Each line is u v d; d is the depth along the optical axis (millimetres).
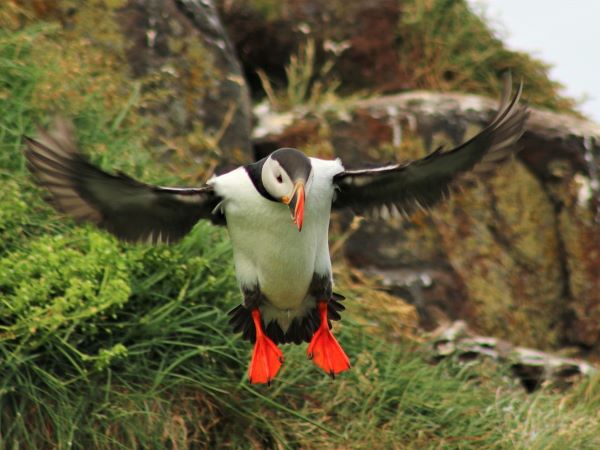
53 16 12203
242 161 12898
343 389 9688
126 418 8500
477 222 13547
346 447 9188
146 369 8805
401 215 7426
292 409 9359
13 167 9875
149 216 7254
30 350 8469
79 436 8312
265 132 13641
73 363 8312
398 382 9961
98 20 12453
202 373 8977
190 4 13227
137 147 10945
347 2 15297
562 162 14062
